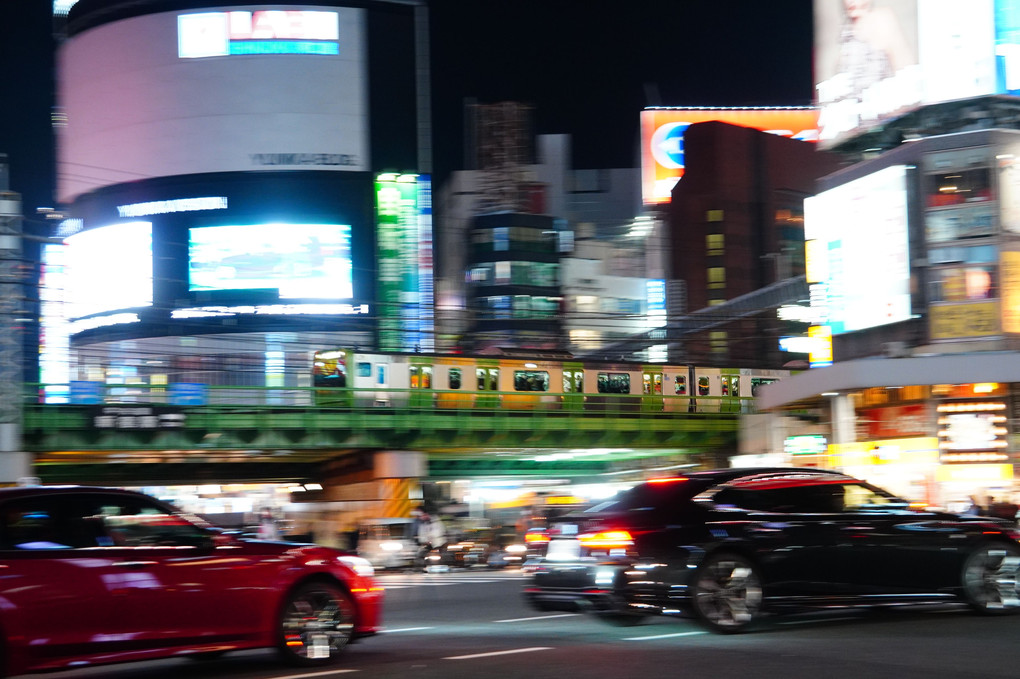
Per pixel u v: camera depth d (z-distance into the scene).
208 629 9.25
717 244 120.50
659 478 11.79
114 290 126.00
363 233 127.19
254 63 126.19
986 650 9.59
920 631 10.94
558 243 109.12
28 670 8.38
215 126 125.19
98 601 8.70
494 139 114.38
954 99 41.53
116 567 8.85
